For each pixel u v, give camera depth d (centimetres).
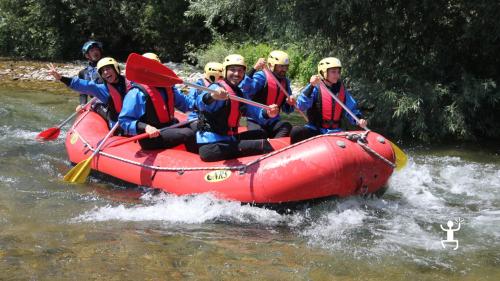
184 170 536
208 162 532
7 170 630
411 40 912
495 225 495
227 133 539
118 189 577
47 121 896
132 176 570
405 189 603
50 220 484
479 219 511
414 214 522
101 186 586
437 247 445
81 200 541
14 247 425
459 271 405
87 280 377
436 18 894
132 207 525
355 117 548
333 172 482
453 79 896
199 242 445
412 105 827
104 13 1778
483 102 877
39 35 1767
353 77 944
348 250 437
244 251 430
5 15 1758
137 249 429
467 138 854
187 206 518
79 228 468
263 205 501
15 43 1775
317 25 923
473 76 859
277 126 631
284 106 649
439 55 895
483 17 816
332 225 487
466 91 827
